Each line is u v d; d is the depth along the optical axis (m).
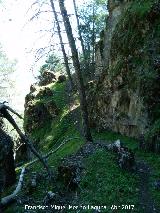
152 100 17.67
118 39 21.91
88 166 13.78
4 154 10.55
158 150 15.71
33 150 9.98
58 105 32.34
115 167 13.55
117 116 21.61
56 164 15.34
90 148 16.92
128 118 20.17
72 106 31.25
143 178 13.23
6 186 13.34
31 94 35.56
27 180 13.52
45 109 32.25
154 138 16.11
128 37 20.67
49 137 28.48
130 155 14.02
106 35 27.02
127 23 21.09
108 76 23.09
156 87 17.61
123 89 20.84
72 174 12.48
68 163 14.77
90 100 25.77
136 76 19.23
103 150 15.58
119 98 21.31
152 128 16.72
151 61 18.20
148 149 16.22
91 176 12.79
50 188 12.17
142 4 20.41
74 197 11.59
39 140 30.52
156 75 17.73
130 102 19.92
